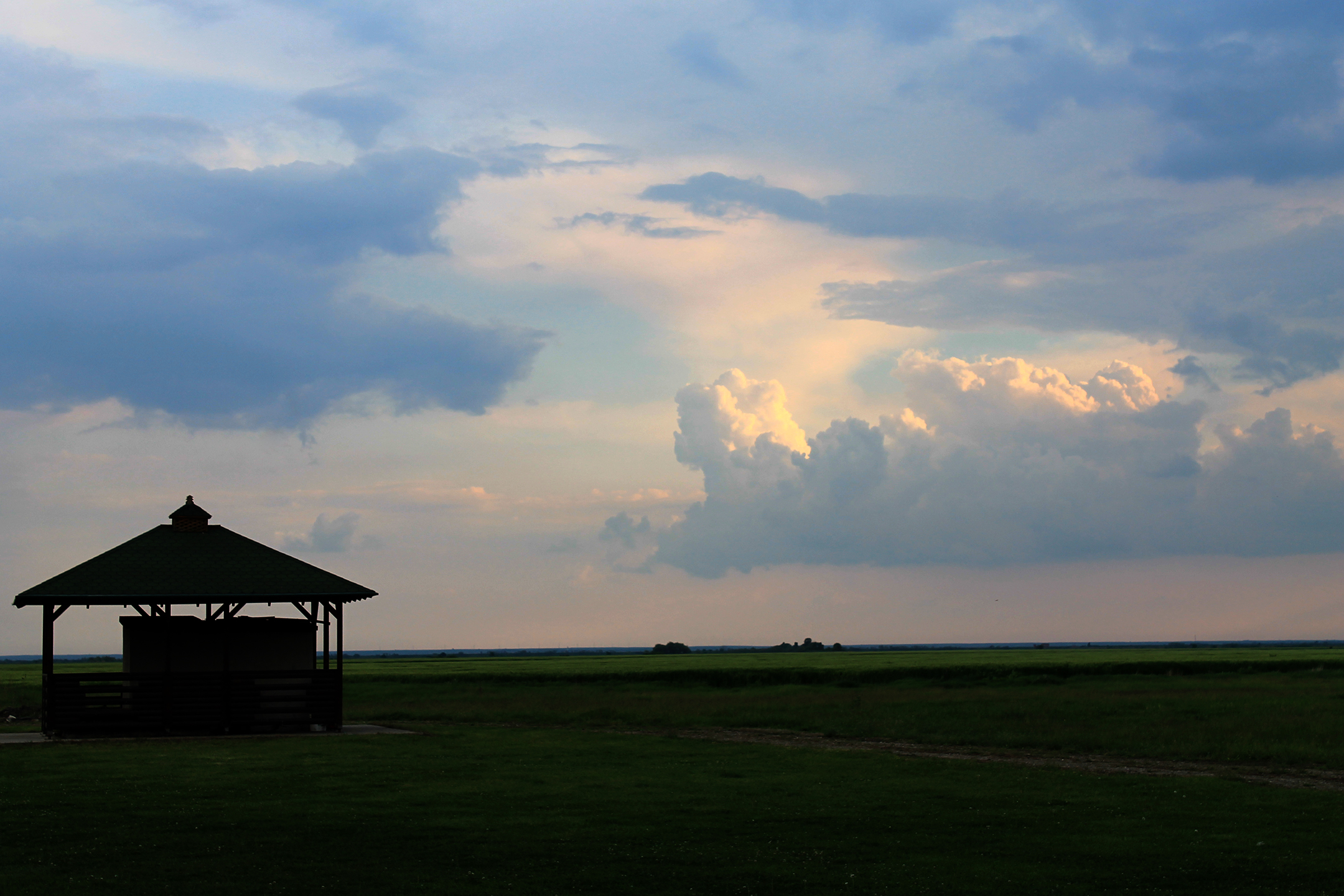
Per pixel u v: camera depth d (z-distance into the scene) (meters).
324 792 20.59
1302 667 80.50
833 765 25.69
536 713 44.12
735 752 28.77
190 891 12.89
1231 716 37.38
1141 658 119.62
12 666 162.38
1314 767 25.77
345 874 13.90
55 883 13.19
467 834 16.53
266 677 33.59
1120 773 24.44
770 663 103.00
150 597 32.22
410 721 41.66
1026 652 185.50
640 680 71.94
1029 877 14.05
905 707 44.56
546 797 20.27
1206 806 19.56
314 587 34.19
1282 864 14.78
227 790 20.72
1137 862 14.95
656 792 21.05
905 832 17.06
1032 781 22.97
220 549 34.81
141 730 32.25
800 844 16.09
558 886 13.44
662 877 13.97
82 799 19.47
